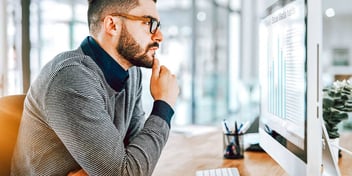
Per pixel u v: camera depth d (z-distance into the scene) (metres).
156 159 1.03
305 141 0.96
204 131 2.41
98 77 1.06
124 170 0.95
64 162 1.04
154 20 1.14
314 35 0.92
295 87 1.05
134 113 1.41
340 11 8.16
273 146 1.32
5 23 2.80
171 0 5.24
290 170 1.10
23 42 2.93
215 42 6.30
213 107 6.21
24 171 1.09
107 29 1.09
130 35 1.10
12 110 1.28
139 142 1.02
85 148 0.93
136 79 1.36
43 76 1.01
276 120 1.27
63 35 3.38
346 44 8.41
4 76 2.78
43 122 1.02
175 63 5.14
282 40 1.19
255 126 2.32
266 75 1.44
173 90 1.16
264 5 1.48
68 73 0.98
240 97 6.50
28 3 2.96
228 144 1.66
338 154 1.56
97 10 1.10
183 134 2.27
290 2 1.10
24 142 1.07
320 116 0.93
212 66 6.21
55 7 3.41
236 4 6.98
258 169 1.46
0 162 1.23
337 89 1.45
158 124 1.07
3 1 2.78
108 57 1.10
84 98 0.96
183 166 1.52
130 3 1.09
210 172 1.38
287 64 1.13
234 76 6.82
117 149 0.95
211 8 6.16
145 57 1.14
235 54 6.91
